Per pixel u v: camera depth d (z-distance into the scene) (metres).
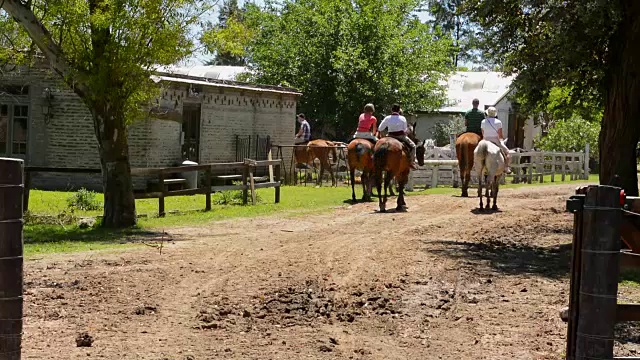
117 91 16.69
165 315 8.97
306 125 32.91
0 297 5.39
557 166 35.75
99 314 8.93
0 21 16.95
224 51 17.61
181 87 26.30
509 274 12.09
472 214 20.41
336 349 7.77
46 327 8.30
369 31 40.44
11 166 5.38
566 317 5.71
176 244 14.39
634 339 8.44
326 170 33.38
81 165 24.88
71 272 11.30
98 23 15.62
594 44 14.95
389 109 40.53
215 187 20.84
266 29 42.38
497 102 42.31
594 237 4.93
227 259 12.65
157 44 16.25
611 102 15.21
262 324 8.67
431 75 42.09
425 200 23.91
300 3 42.62
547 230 17.66
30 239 14.87
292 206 21.97
